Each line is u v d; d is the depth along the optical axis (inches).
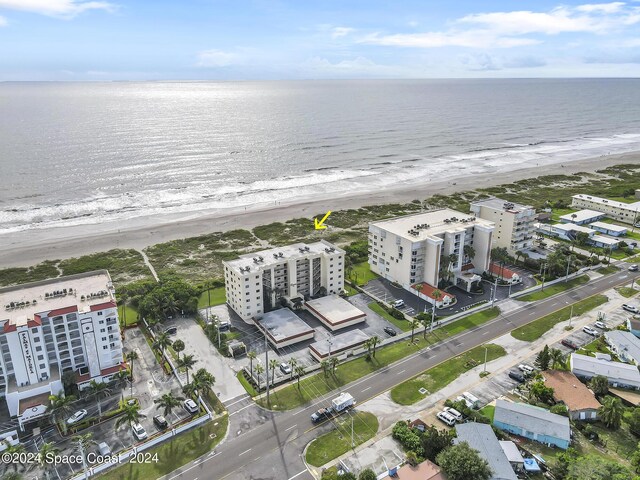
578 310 5457.7
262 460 3331.7
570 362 4333.2
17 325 3737.7
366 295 5851.4
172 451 3420.3
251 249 7657.5
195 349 4726.9
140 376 4308.6
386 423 3703.3
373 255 6491.1
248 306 5216.5
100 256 7308.1
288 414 3818.9
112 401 3976.4
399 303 5536.4
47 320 3902.6
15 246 7687.0
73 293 4271.7
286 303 5580.7
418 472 3097.9
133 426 3612.2
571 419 3708.2
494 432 3489.2
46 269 6811.0
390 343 4837.6
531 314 5378.9
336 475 3024.1
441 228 6146.7
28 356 3831.2
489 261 6289.4
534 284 6117.1
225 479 3169.3
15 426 3678.6
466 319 5275.6
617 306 5546.3
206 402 3969.0
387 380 4239.7
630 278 6323.8
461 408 3730.3
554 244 7317.9
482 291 5890.8
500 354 4596.5
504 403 3737.7
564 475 3105.3
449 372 4328.3
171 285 5639.8
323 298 5610.2
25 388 3823.8
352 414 3799.2
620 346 4544.8
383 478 3075.8
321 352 4532.5
